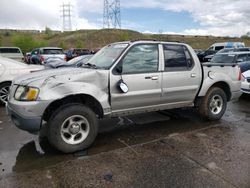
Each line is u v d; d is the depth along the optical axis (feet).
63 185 10.71
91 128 14.05
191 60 17.49
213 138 15.76
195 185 10.59
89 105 14.78
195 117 20.25
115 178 11.19
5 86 24.88
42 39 295.69
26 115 12.82
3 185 10.73
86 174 11.57
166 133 16.75
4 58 25.85
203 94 18.20
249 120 19.70
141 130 17.37
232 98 20.11
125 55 14.93
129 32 277.85
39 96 12.78
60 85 13.19
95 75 14.05
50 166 12.36
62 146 13.35
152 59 15.89
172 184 10.68
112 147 14.55
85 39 262.88
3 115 21.40
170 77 16.39
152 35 279.90
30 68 25.89
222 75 19.06
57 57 68.08
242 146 14.49
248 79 26.61
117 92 14.64
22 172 11.82
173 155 13.39
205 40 269.44
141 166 12.24
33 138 15.98
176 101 17.28
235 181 10.84
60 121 13.19
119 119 19.79
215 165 12.25
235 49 58.34
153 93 15.83
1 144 15.05
